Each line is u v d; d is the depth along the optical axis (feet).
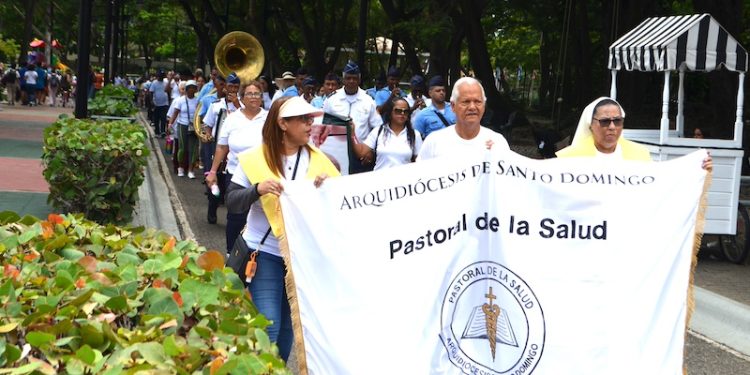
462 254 16.12
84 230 16.93
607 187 16.19
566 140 70.64
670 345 16.19
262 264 18.30
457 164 16.14
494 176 16.21
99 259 15.51
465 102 20.98
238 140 31.07
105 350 10.89
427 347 15.87
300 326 16.07
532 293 16.07
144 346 10.49
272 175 18.04
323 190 16.12
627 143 21.16
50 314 11.46
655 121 91.40
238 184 18.31
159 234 17.62
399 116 30.81
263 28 119.75
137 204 44.80
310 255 16.12
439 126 33.68
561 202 16.11
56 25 270.26
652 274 16.21
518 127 100.37
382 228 16.06
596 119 20.57
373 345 15.83
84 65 45.47
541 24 113.50
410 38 102.27
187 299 12.59
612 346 16.01
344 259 16.03
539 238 16.14
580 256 16.14
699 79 113.70
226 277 14.55
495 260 16.15
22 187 46.06
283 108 18.02
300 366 16.07
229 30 146.72
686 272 16.34
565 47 104.47
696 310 29.37
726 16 73.41
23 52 178.29
